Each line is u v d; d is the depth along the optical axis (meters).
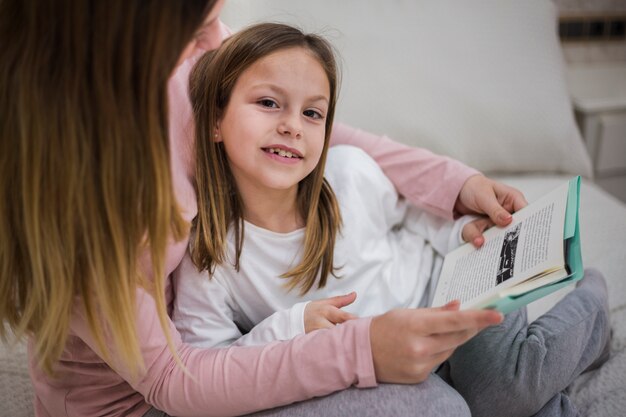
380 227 0.99
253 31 0.80
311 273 0.86
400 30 1.39
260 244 0.85
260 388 0.66
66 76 0.51
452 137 1.38
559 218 0.77
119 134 0.53
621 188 1.80
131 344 0.62
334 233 0.89
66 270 0.58
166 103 0.55
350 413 0.64
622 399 0.86
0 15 0.51
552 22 1.53
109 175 0.54
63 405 0.75
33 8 0.49
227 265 0.83
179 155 0.79
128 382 0.72
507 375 0.79
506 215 0.91
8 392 0.91
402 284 0.96
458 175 0.99
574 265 0.67
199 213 0.82
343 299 0.79
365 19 1.39
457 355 0.84
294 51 0.79
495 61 1.41
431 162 1.03
